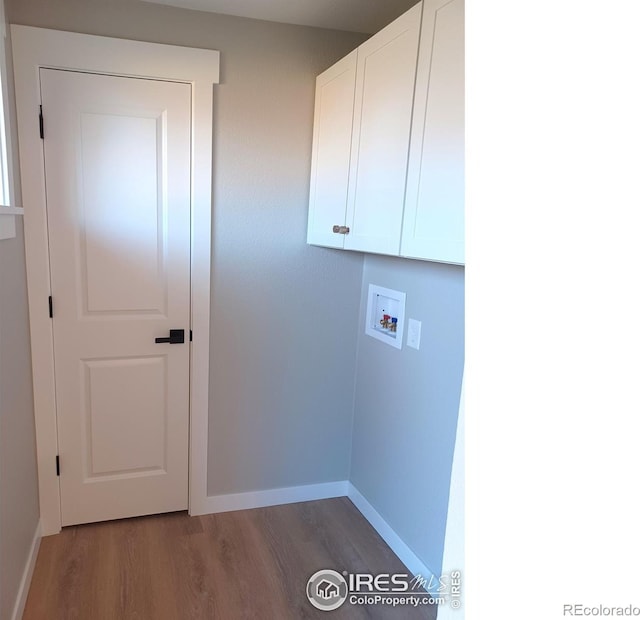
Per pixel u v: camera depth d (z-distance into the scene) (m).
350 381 2.69
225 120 2.22
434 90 1.44
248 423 2.52
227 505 2.54
